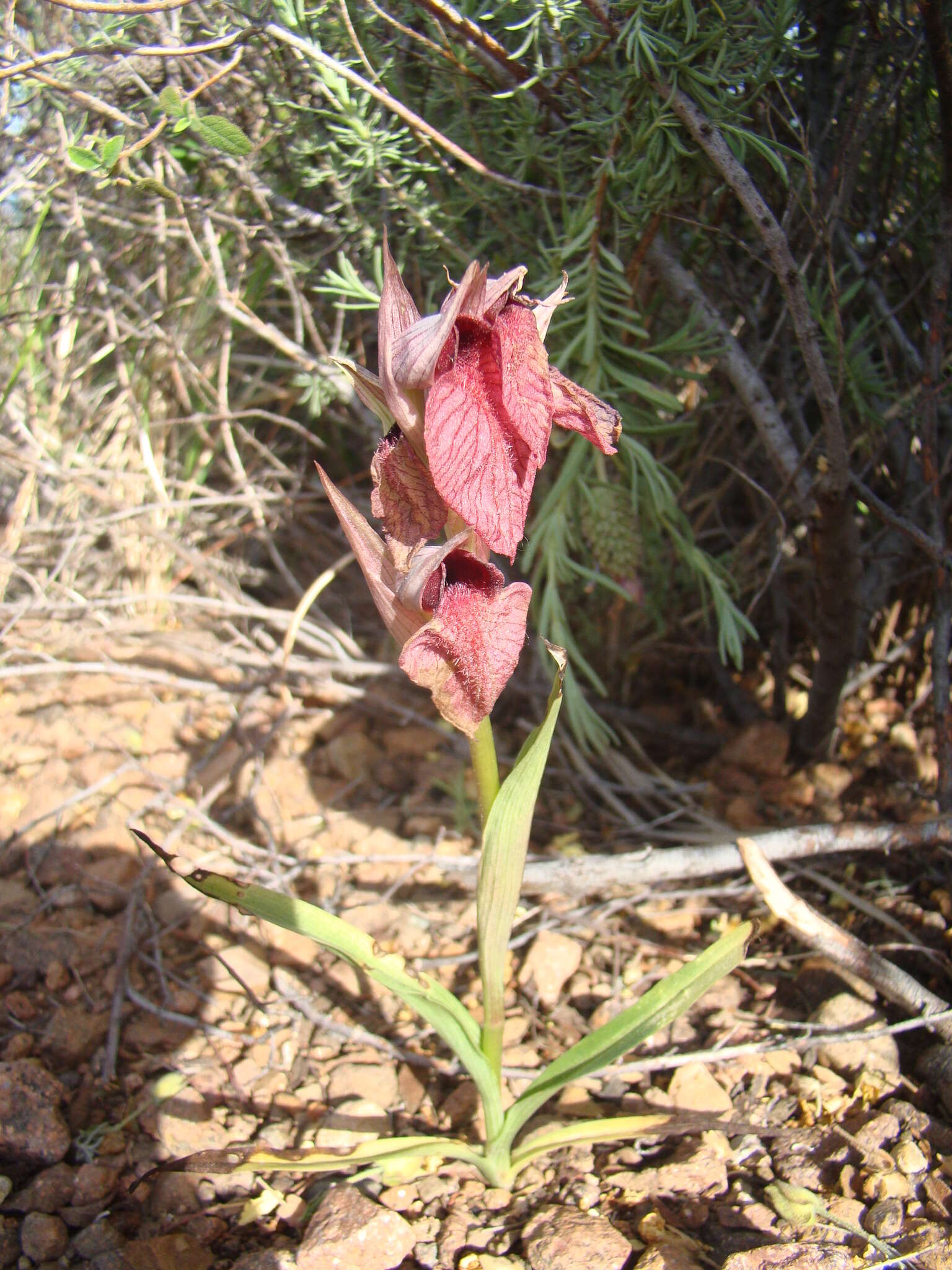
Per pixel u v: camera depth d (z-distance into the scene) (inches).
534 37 13.6
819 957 14.7
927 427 14.8
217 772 18.9
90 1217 12.2
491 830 10.3
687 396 19.5
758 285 17.8
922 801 17.8
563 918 15.9
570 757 20.2
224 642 22.5
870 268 15.4
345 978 15.3
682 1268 10.9
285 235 17.9
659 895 15.9
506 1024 14.6
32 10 16.9
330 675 21.6
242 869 16.5
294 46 13.6
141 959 15.0
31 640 21.3
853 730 19.9
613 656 20.3
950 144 13.3
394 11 15.3
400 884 16.5
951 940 14.6
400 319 9.3
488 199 16.2
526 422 8.7
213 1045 14.2
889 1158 12.0
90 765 18.3
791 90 15.7
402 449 9.3
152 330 20.2
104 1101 13.5
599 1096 13.5
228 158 16.3
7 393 19.1
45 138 18.1
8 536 21.8
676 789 18.8
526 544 16.9
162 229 18.2
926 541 15.1
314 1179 12.7
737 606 21.0
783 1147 12.5
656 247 15.9
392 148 15.3
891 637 20.4
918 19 14.5
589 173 15.6
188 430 23.3
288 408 23.8
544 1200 12.3
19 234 21.0
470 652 9.2
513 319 9.0
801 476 17.0
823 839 15.1
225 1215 12.3
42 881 16.5
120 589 23.4
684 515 17.0
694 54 13.0
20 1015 14.4
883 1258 11.0
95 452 23.1
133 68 15.7
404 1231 11.4
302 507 23.9
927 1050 13.4
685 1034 14.4
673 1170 12.1
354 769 19.5
